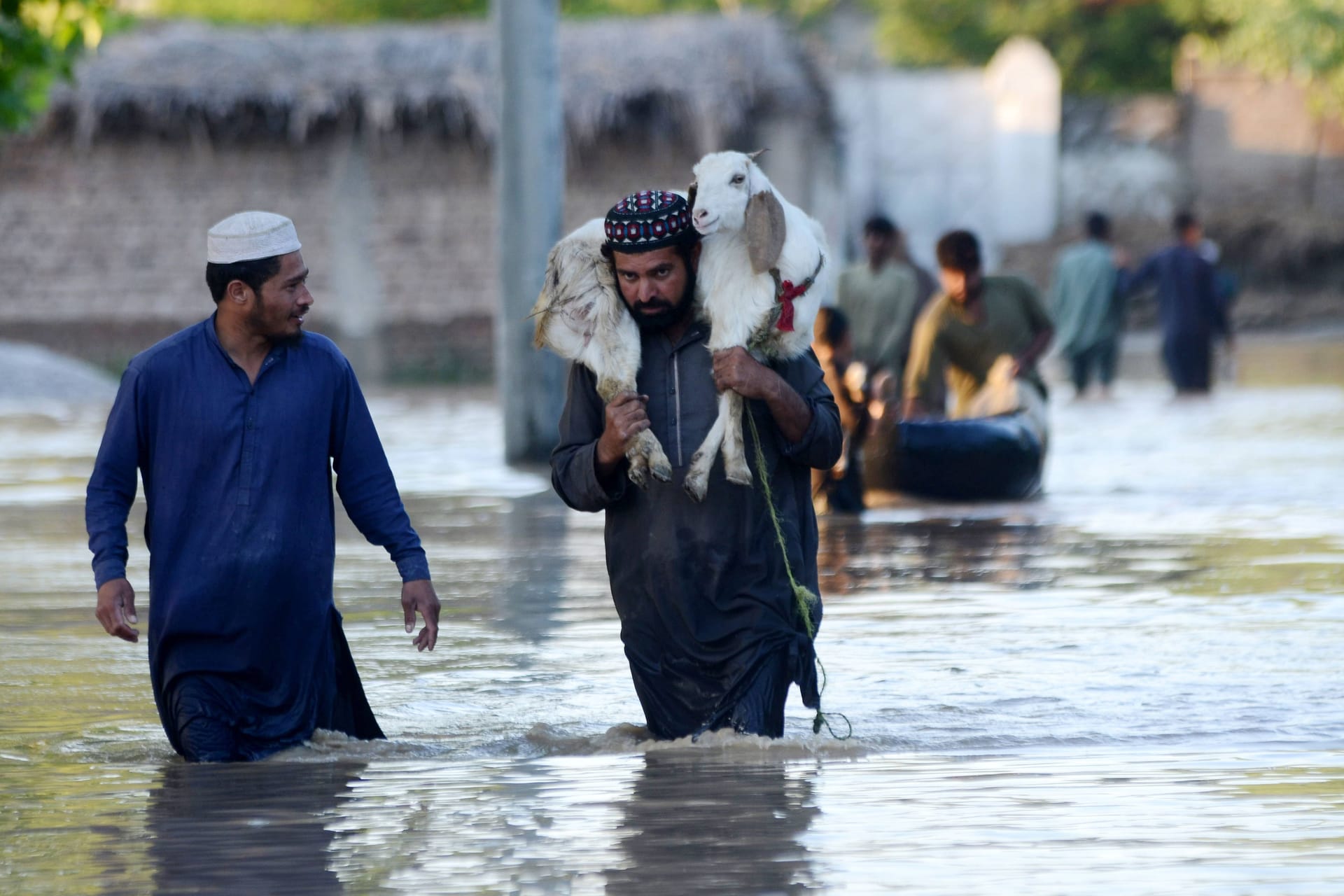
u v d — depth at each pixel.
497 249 50.22
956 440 39.72
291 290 17.64
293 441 17.62
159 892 12.60
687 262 16.84
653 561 17.28
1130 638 23.28
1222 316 77.38
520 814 14.65
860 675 21.03
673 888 12.38
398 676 21.61
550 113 49.38
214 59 94.56
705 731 17.27
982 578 28.97
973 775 15.84
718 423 16.88
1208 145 141.38
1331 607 25.61
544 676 21.48
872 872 12.69
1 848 13.85
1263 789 15.13
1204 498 40.75
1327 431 58.44
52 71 49.81
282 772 16.58
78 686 21.45
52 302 96.31
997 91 134.12
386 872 12.97
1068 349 77.50
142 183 95.69
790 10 179.50
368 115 91.81
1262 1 131.50
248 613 17.45
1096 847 13.31
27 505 42.91
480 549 33.53
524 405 50.53
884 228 46.47
